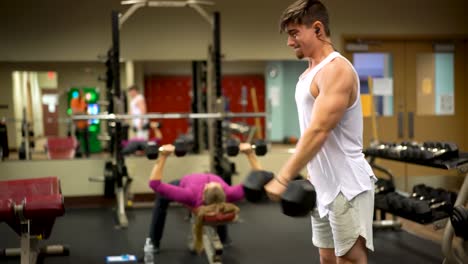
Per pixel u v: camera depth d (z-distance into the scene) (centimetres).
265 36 579
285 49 582
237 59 579
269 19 578
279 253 365
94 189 552
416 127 618
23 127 549
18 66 552
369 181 163
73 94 559
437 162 322
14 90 552
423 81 616
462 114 627
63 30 554
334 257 183
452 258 252
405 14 597
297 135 681
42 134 555
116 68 460
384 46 605
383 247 373
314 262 344
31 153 549
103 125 564
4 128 547
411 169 605
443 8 602
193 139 575
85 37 557
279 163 579
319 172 165
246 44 578
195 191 321
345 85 148
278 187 135
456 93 624
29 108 553
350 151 161
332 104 146
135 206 533
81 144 561
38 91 555
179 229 441
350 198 159
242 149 321
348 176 160
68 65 558
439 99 622
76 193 550
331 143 161
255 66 668
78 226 454
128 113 602
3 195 312
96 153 563
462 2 605
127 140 586
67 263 346
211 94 480
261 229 436
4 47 549
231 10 574
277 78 672
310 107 161
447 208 341
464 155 335
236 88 672
